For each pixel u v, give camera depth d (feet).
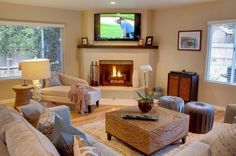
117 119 9.64
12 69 17.49
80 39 20.57
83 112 14.62
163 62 19.60
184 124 9.79
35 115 7.96
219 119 13.84
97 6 17.72
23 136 4.87
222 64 15.93
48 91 15.60
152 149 8.49
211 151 5.88
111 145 10.04
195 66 17.30
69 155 5.07
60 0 15.20
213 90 16.35
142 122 9.11
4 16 16.24
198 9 16.63
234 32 14.99
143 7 18.15
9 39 17.04
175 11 18.15
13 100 17.46
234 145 5.32
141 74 19.52
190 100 16.55
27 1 15.58
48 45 19.11
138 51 19.30
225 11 15.07
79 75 20.77
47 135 5.97
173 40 18.60
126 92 18.28
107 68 20.08
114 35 19.51
